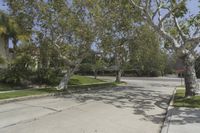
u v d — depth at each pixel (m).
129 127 11.10
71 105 16.08
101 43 25.17
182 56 19.28
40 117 12.34
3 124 10.85
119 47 29.56
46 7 22.62
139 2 19.19
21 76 27.47
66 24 22.94
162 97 21.73
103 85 32.81
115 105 16.61
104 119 12.38
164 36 19.42
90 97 20.39
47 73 30.22
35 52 26.58
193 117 12.83
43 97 20.08
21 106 15.46
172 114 13.57
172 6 18.50
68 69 25.94
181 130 10.41
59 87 25.23
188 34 19.27
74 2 22.86
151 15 19.59
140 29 29.47
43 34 24.12
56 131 9.97
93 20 23.31
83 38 23.86
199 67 64.88
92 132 10.01
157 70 70.44
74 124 11.16
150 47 35.56
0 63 27.11
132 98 20.41
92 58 30.34
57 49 25.05
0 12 27.19
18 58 27.92
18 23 25.03
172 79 59.53
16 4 23.19
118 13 22.92
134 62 42.25
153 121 12.42
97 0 22.81
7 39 28.55
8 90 23.67
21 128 10.28
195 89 19.22
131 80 53.53
